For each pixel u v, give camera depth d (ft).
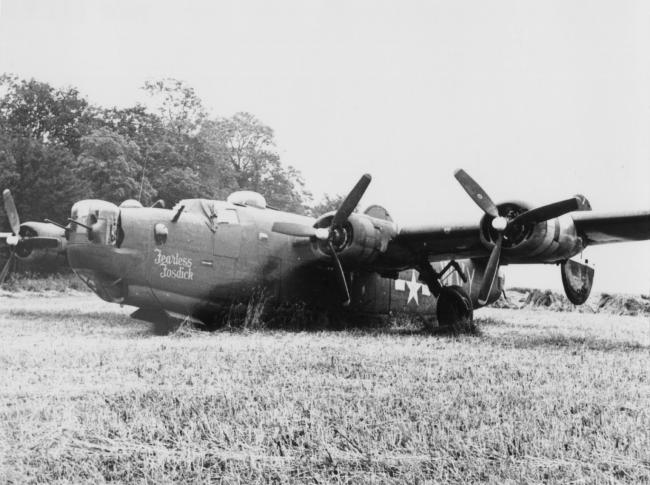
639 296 92.07
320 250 45.60
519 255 43.34
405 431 17.25
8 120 141.08
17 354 29.30
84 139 129.80
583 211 44.78
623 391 23.08
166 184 144.97
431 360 30.17
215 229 43.55
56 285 94.89
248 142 177.47
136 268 40.29
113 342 35.09
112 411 18.61
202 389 22.00
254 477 14.17
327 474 14.42
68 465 14.56
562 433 17.25
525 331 50.75
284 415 18.54
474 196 42.75
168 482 13.80
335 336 41.29
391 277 51.98
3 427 16.96
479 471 14.69
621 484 14.11
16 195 107.86
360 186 44.06
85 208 40.16
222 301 44.47
